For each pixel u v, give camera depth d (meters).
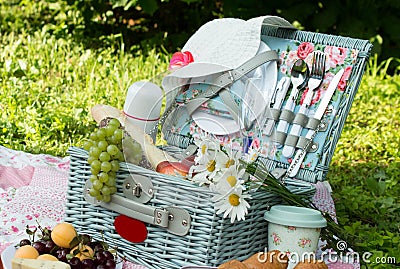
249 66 2.39
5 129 3.63
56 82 4.70
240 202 2.03
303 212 2.18
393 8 6.01
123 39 5.94
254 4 5.96
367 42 2.46
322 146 2.44
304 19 5.91
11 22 5.96
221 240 2.04
